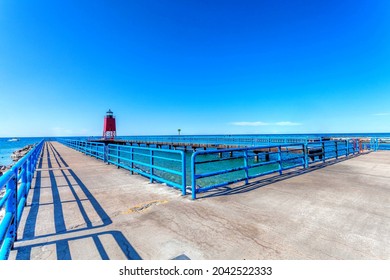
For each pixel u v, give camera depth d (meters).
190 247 2.71
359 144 15.36
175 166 16.48
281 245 2.73
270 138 21.89
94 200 4.77
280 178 6.78
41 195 5.22
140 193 5.32
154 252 2.61
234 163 18.95
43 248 2.72
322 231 3.10
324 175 7.23
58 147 28.75
